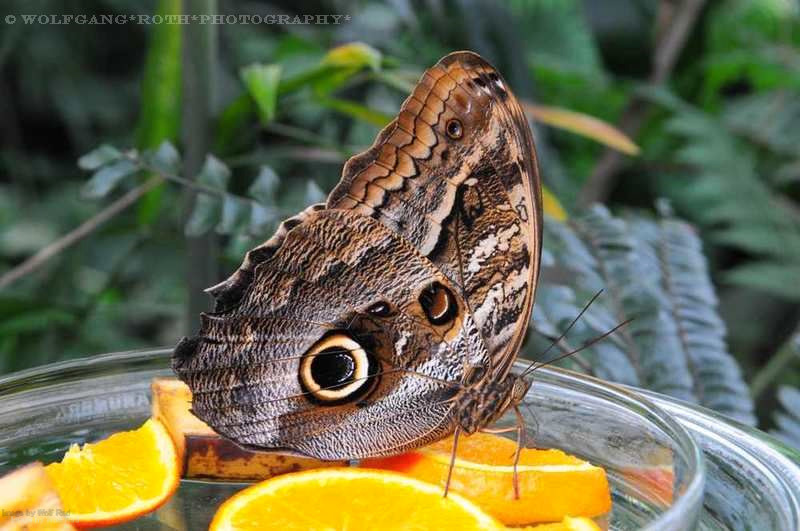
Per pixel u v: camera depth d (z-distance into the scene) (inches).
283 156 33.3
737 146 50.8
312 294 24.8
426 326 24.7
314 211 24.7
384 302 24.8
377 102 45.0
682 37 48.6
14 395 25.5
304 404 24.9
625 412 24.5
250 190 29.9
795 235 45.9
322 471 24.4
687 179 57.1
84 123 59.8
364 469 24.5
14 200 59.5
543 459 24.5
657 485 23.9
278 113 32.6
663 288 29.5
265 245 24.6
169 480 24.5
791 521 22.9
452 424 24.6
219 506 24.5
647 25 44.9
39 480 23.6
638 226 30.6
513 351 24.4
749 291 54.6
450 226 24.6
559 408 25.3
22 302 33.9
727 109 57.7
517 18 59.5
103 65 60.7
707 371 28.5
